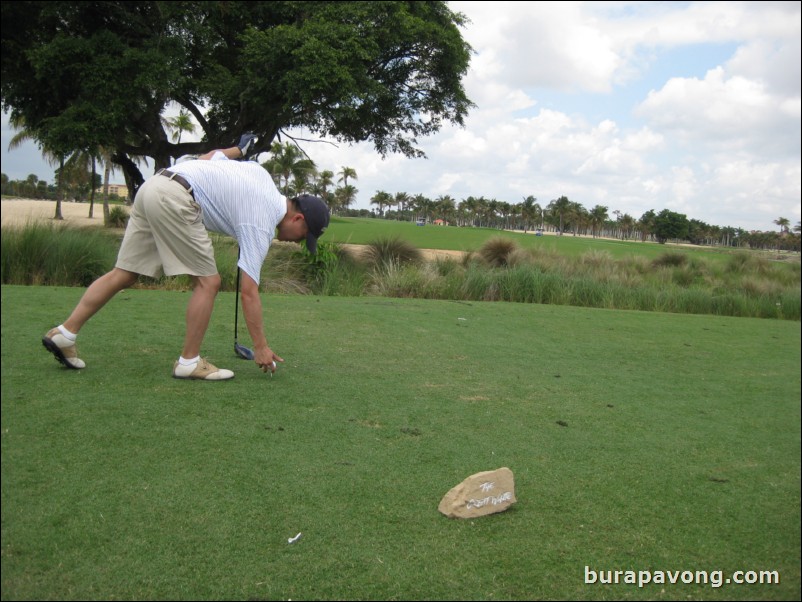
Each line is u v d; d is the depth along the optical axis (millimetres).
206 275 3518
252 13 16500
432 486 2555
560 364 5148
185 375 3572
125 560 1905
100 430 2785
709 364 5750
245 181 3457
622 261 18031
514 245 16344
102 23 15594
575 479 2787
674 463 3098
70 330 3516
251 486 2408
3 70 15477
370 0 15586
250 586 1834
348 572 1939
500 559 2088
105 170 34219
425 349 5172
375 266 12609
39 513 2111
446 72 17719
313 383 3801
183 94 16922
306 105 14914
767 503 2709
